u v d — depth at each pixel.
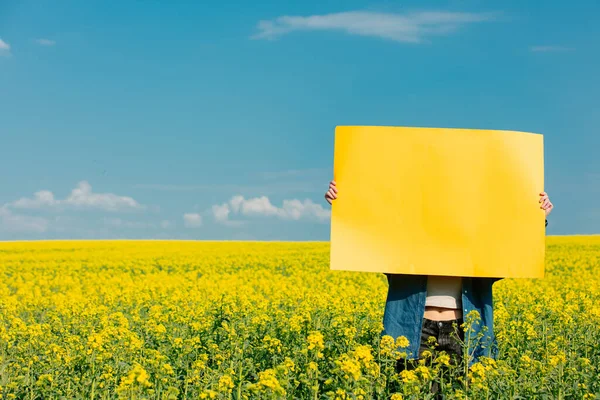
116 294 17.66
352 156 7.71
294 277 23.84
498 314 11.51
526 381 7.42
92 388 7.46
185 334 10.27
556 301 14.83
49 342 10.35
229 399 6.91
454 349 7.41
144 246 52.91
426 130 7.64
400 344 7.10
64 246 52.88
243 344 9.20
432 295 7.59
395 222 7.61
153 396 6.92
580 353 9.68
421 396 6.64
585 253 37.38
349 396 6.24
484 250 7.53
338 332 9.54
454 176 7.60
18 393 7.78
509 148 7.64
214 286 19.98
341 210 7.69
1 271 32.88
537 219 7.63
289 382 7.07
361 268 7.60
